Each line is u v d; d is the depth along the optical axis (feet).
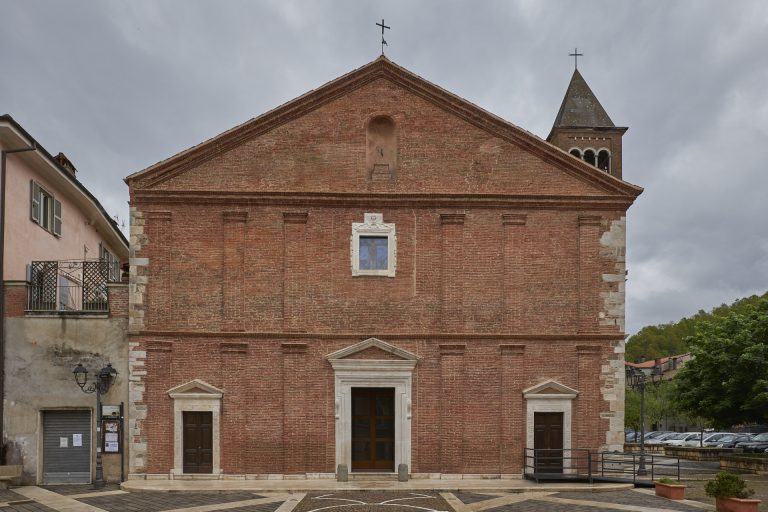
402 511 52.90
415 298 71.97
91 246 103.71
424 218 73.05
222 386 69.56
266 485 65.21
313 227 72.43
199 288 70.95
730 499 52.06
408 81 74.43
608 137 90.12
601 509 53.93
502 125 74.02
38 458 68.28
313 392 70.18
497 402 70.74
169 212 71.51
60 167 80.89
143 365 69.36
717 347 97.19
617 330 72.13
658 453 120.47
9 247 72.08
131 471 68.08
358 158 73.41
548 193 73.31
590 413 71.00
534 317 72.08
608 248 73.20
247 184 72.38
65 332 69.67
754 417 95.61
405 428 69.97
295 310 71.15
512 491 63.41
